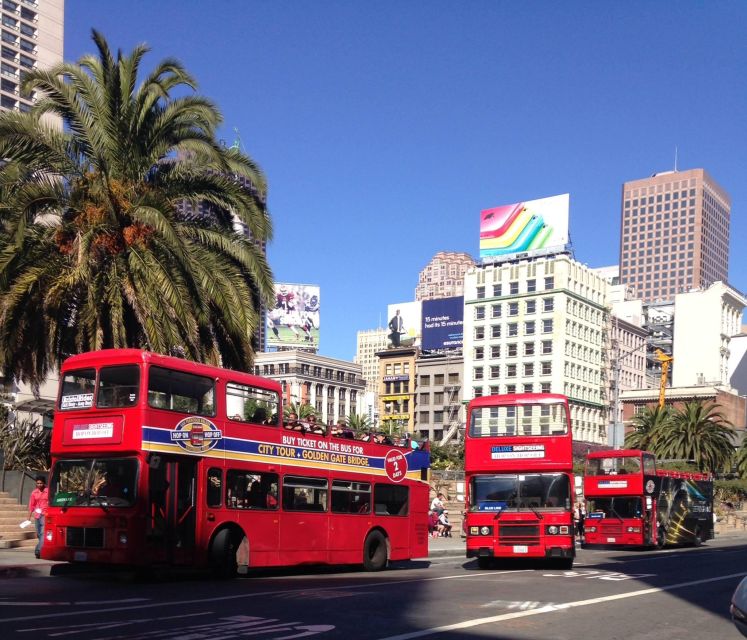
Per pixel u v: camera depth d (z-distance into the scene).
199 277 24.84
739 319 150.62
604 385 135.25
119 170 24.86
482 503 24.08
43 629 10.34
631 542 37.31
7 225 23.73
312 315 159.12
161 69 25.47
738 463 85.12
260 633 10.44
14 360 24.70
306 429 21.05
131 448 16.66
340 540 21.44
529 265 130.62
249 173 26.19
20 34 94.38
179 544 17.19
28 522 22.84
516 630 11.52
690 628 12.46
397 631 10.98
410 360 156.12
